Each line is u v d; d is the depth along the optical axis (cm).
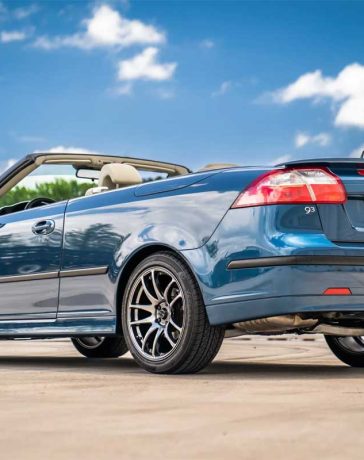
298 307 348
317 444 162
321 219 357
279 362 476
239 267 357
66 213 434
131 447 159
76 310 421
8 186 478
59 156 470
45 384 304
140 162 488
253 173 367
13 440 167
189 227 373
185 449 156
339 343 449
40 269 441
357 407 228
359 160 368
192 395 264
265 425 190
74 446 160
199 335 369
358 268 355
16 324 454
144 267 389
